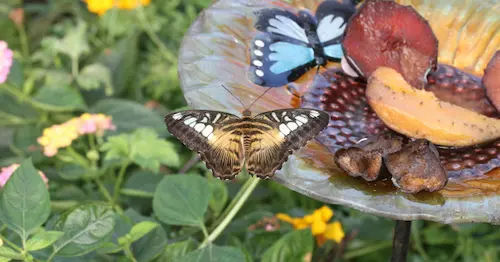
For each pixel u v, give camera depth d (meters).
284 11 0.89
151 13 1.45
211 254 0.86
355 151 0.75
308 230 0.91
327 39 0.89
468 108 0.87
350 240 1.08
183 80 0.82
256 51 0.86
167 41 1.50
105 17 1.43
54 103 1.12
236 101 0.81
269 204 1.20
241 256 0.86
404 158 0.74
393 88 0.83
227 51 0.85
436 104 0.82
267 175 0.74
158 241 0.90
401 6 0.85
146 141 1.02
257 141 0.74
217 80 0.82
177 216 0.89
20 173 0.81
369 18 0.85
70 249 0.82
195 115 0.75
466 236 1.15
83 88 1.29
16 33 1.53
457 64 0.91
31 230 0.80
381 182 0.74
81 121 1.02
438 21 0.93
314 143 0.79
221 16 0.87
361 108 0.85
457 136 0.81
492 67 0.86
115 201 1.04
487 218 0.73
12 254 0.80
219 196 1.02
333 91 0.86
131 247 0.90
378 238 1.12
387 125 0.82
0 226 0.90
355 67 0.85
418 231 1.17
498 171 0.79
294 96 0.85
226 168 0.74
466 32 0.92
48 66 1.38
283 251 0.91
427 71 0.86
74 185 1.10
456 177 0.78
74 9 1.54
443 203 0.73
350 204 0.73
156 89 1.35
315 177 0.74
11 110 1.18
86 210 0.83
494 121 0.82
